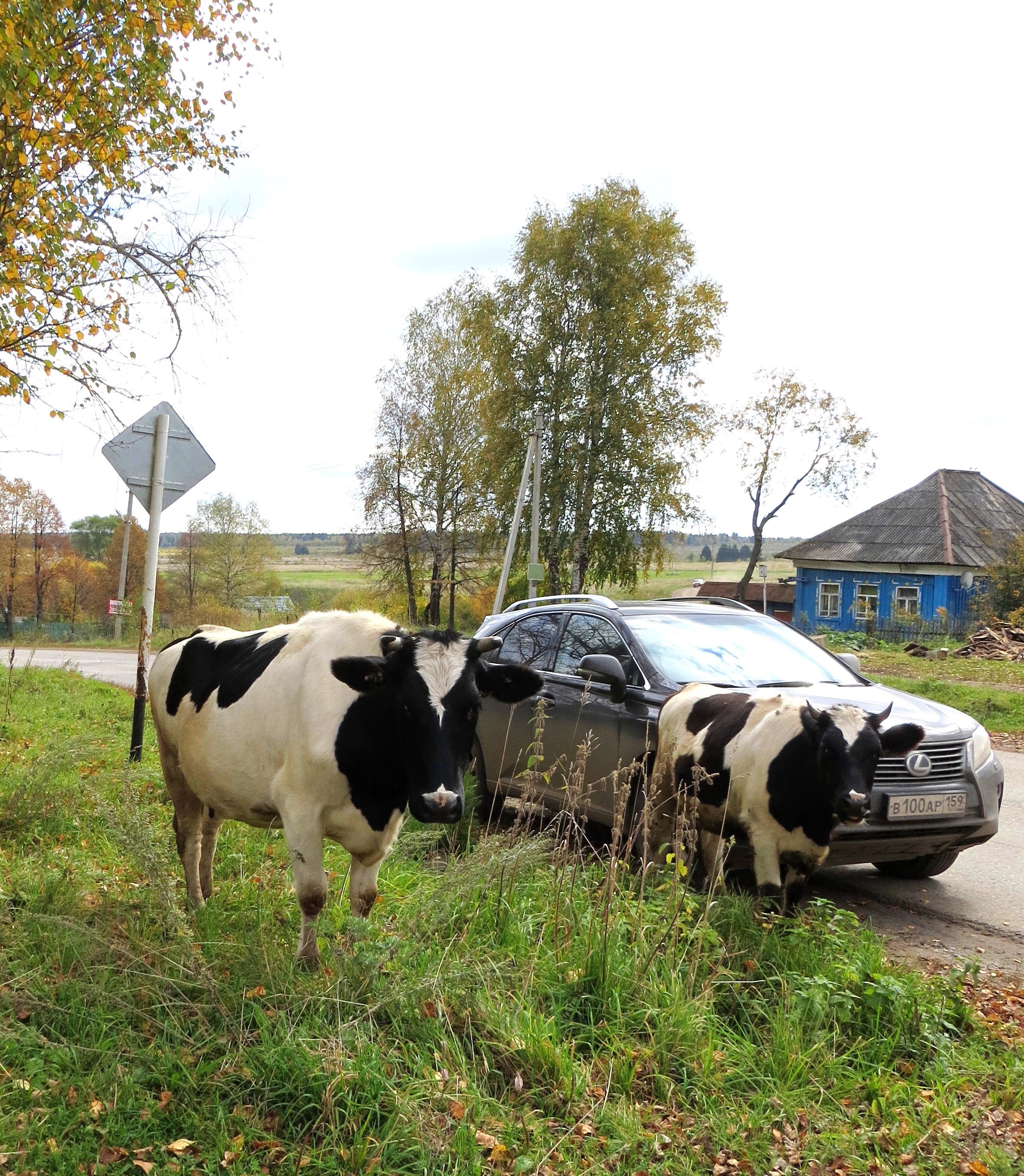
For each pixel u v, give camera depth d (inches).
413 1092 140.6
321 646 192.4
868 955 194.9
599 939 184.4
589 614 322.3
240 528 2395.4
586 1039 164.2
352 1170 127.3
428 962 177.0
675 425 1460.4
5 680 612.4
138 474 351.6
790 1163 138.8
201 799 213.5
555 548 1448.1
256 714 194.4
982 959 225.5
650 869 236.8
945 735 256.7
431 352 1855.3
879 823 244.1
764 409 1738.4
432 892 211.9
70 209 327.6
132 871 229.8
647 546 1472.7
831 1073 160.6
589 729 292.2
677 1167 134.3
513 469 1486.2
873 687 294.8
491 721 334.6
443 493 1857.8
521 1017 161.9
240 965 173.5
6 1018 153.3
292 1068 140.8
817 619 1750.7
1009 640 1107.3
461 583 1936.5
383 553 1925.4
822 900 220.1
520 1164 128.6
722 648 300.4
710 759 235.8
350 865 231.1
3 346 334.0
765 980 185.8
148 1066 144.9
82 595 2401.6
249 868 248.1
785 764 216.1
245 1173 124.5
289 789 184.7
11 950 177.5
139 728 355.9
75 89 330.3
